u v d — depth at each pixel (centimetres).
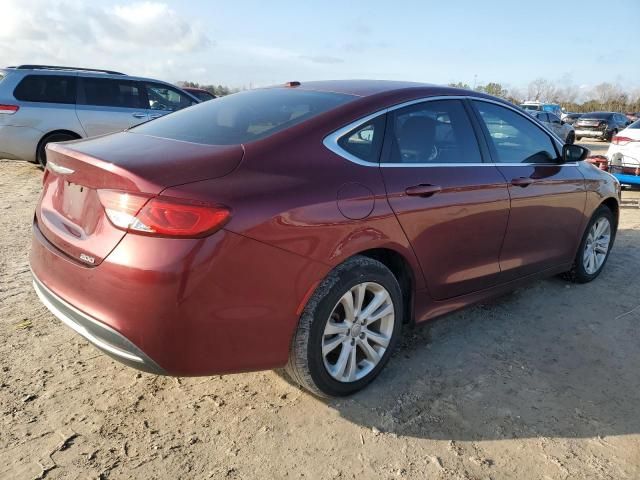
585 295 428
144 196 206
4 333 323
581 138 2414
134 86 920
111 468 219
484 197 319
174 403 265
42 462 220
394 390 283
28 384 273
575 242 421
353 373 271
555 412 270
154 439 238
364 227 255
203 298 209
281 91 320
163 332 207
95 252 215
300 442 240
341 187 250
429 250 292
